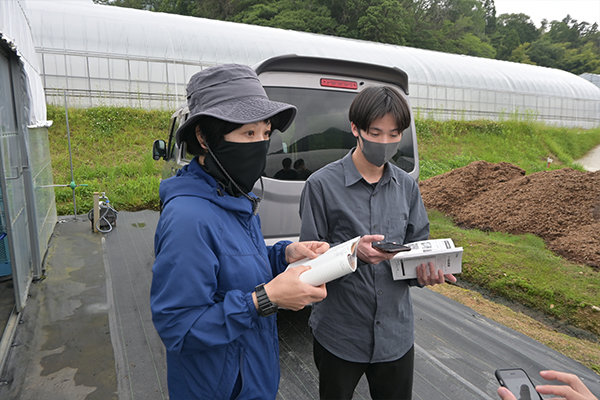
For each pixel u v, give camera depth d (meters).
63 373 2.71
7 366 2.78
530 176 8.19
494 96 24.89
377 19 37.12
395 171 1.70
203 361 1.06
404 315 1.62
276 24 35.62
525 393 1.14
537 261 4.88
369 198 1.63
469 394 2.52
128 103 16.55
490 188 8.61
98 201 6.45
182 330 0.96
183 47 17.91
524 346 3.14
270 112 1.04
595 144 23.66
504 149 19.61
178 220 0.99
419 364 2.84
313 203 1.64
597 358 3.02
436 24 51.28
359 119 1.48
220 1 40.62
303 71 3.07
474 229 7.08
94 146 12.47
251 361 1.11
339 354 1.60
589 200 6.57
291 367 2.79
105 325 3.40
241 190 1.17
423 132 19.19
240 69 1.10
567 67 70.88
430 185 9.57
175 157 5.01
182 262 0.96
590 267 4.91
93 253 5.43
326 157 3.19
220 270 1.04
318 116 3.14
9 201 3.45
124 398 2.46
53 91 15.21
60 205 8.38
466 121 21.83
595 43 83.94
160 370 2.75
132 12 19.30
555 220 6.40
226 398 1.08
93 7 18.25
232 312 0.97
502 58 64.88
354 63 3.13
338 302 1.59
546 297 4.07
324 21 36.66
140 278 4.52
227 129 1.07
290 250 1.34
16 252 3.54
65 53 15.53
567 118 27.89
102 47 16.25
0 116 3.37
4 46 3.71
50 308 3.73
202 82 1.10
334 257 1.03
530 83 26.73
